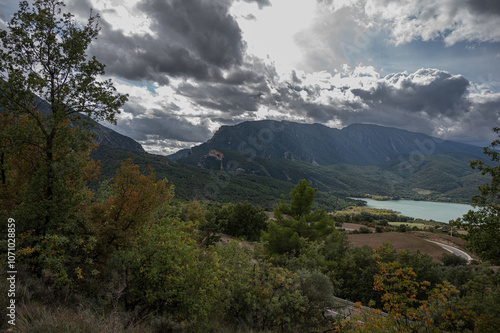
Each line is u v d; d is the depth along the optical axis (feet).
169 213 45.34
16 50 26.89
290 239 66.54
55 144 28.02
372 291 57.82
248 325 24.90
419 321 19.56
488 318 20.62
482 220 25.89
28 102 27.45
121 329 14.62
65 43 28.14
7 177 31.89
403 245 136.36
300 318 28.50
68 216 29.27
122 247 30.63
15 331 11.47
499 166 25.89
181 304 21.43
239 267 29.35
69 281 20.88
